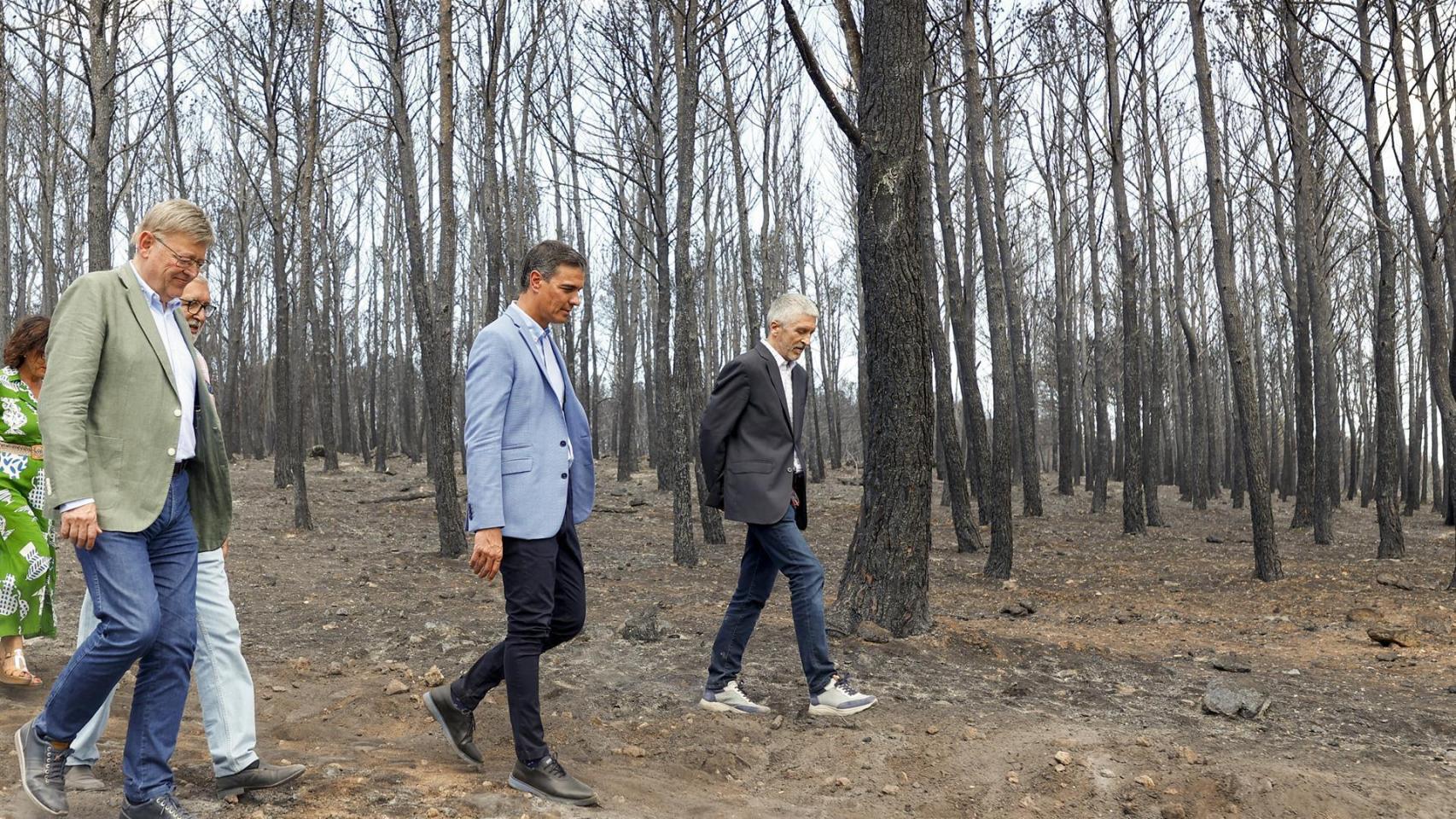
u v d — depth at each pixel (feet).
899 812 11.98
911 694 15.98
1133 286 52.85
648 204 61.57
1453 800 12.33
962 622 24.93
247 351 116.78
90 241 26.84
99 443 9.46
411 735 14.16
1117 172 52.70
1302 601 29.30
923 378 19.35
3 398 15.08
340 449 101.50
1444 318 40.57
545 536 11.27
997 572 34.68
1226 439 106.01
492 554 10.94
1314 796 12.17
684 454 36.68
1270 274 91.66
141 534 9.63
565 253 11.67
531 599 11.25
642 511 56.18
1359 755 13.87
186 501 10.22
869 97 19.58
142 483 9.53
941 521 56.44
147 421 9.63
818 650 14.75
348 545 38.34
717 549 41.47
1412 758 13.87
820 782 12.76
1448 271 36.68
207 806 10.37
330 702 15.69
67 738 9.85
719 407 14.43
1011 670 17.79
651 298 99.19
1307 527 55.93
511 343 11.41
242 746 10.70
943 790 12.57
